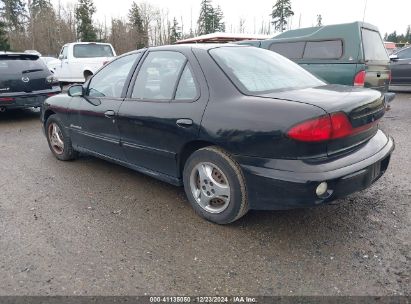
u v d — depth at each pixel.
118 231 3.18
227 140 2.92
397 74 11.75
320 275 2.54
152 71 3.72
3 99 7.58
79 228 3.24
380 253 2.77
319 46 7.07
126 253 2.85
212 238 3.04
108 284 2.49
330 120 2.61
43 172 4.75
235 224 3.24
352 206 3.55
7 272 2.63
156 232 3.15
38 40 44.25
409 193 3.83
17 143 6.34
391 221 3.25
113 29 48.03
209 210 3.26
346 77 6.67
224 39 15.49
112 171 4.72
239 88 3.05
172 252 2.85
